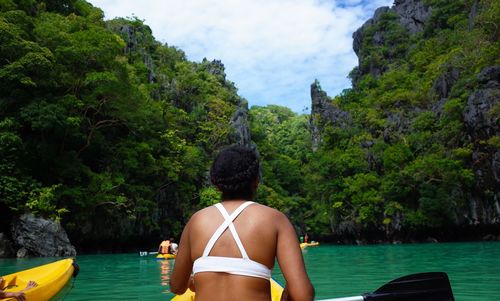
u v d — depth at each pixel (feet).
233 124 152.97
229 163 6.02
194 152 114.32
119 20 161.27
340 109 178.81
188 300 14.40
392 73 170.91
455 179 103.24
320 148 168.66
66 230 74.13
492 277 28.43
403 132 131.54
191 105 149.48
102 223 81.25
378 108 150.82
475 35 131.44
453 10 180.34
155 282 29.45
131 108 88.02
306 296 5.22
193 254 5.71
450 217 105.40
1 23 66.74
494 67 106.01
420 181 111.45
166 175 104.22
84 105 80.43
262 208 5.72
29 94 70.69
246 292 5.26
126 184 85.40
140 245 97.55
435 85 133.39
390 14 217.97
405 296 10.06
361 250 77.36
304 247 100.27
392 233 119.34
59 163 74.28
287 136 260.21
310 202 169.17
